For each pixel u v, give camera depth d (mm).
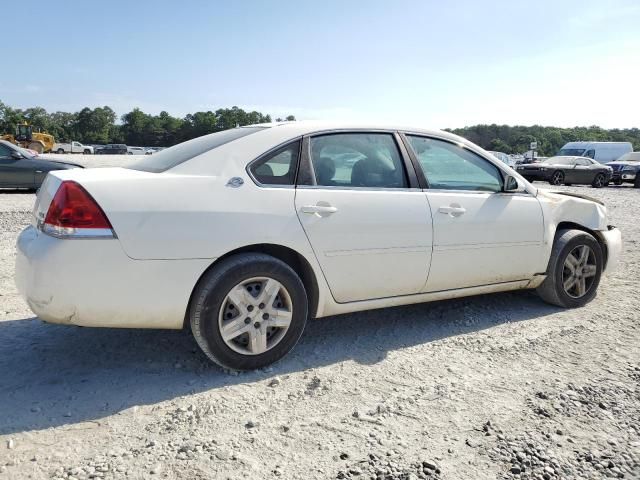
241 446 2361
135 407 2695
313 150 3400
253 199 3082
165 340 3611
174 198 2891
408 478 2146
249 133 3354
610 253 4812
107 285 2750
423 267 3670
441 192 3816
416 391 2922
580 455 2332
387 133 3740
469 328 3973
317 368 3219
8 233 7410
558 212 4398
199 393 2865
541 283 4422
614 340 3738
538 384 3020
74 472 2146
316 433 2480
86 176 2889
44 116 128750
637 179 23719
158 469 2178
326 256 3289
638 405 2791
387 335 3805
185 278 2891
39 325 3848
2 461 2213
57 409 2664
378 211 3453
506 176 4133
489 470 2215
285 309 3199
